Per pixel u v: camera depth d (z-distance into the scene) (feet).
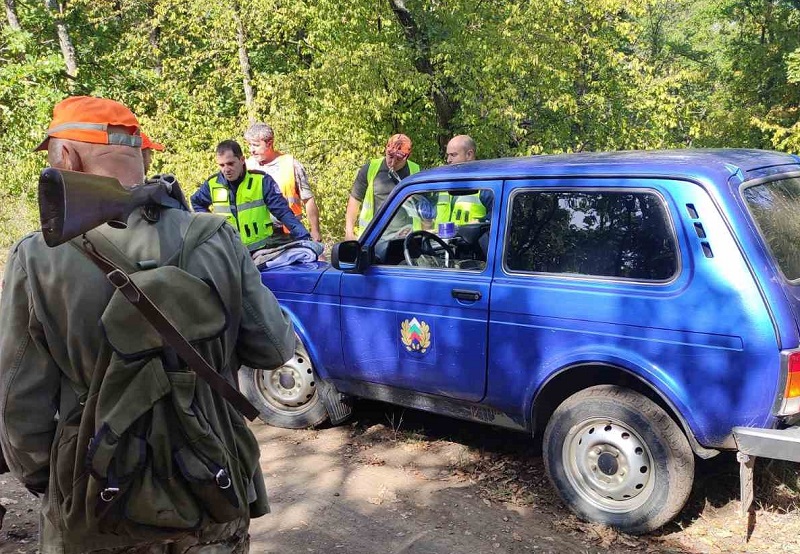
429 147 43.83
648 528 11.12
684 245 10.60
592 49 47.32
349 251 14.05
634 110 51.60
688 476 10.84
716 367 10.22
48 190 4.45
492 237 12.56
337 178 36.37
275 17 41.75
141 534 5.33
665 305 10.62
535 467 13.94
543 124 45.21
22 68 48.21
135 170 5.89
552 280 11.80
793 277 10.44
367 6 40.22
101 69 57.77
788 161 12.17
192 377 5.34
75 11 57.41
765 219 10.61
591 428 11.55
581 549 11.03
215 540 5.94
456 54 40.42
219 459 5.47
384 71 39.27
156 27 54.60
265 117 41.65
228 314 5.59
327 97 38.99
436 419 16.49
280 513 12.51
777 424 10.04
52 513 5.62
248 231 17.66
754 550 10.80
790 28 68.33
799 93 66.69
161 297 5.27
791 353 9.72
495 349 12.34
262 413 16.44
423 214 13.83
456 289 12.71
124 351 5.15
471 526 11.83
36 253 5.32
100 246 5.34
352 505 12.71
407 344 13.48
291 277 15.31
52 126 5.72
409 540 11.47
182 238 5.63
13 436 5.41
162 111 45.27
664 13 75.56
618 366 11.02
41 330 5.35
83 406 5.41
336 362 14.79
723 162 11.05
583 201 11.69
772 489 12.24
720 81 73.05
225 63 52.11
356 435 15.79
